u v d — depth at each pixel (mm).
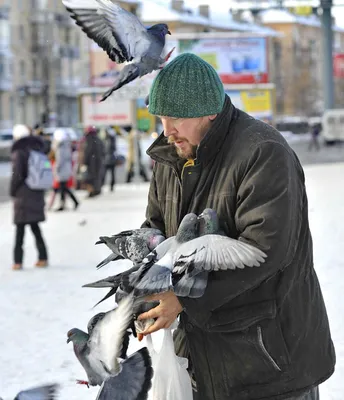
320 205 20469
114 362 3863
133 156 32500
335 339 8117
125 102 30094
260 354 4102
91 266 13180
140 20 4070
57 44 100000
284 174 3973
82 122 30344
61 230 18031
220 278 3855
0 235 17797
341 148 59812
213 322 4059
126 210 21828
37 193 13211
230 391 4172
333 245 13852
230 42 38906
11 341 8727
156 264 3793
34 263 13742
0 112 93000
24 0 96938
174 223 4359
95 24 4008
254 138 4062
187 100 4020
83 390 7102
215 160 4145
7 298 10852
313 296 4293
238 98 36156
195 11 92312
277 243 3861
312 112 123812
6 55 93375
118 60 4000
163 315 3885
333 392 6859
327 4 46906
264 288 4090
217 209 4109
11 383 7340
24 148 13172
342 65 62844
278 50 119062
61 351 8336
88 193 26359
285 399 4160
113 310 3896
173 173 4398
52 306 10289
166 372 4246
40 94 98188
